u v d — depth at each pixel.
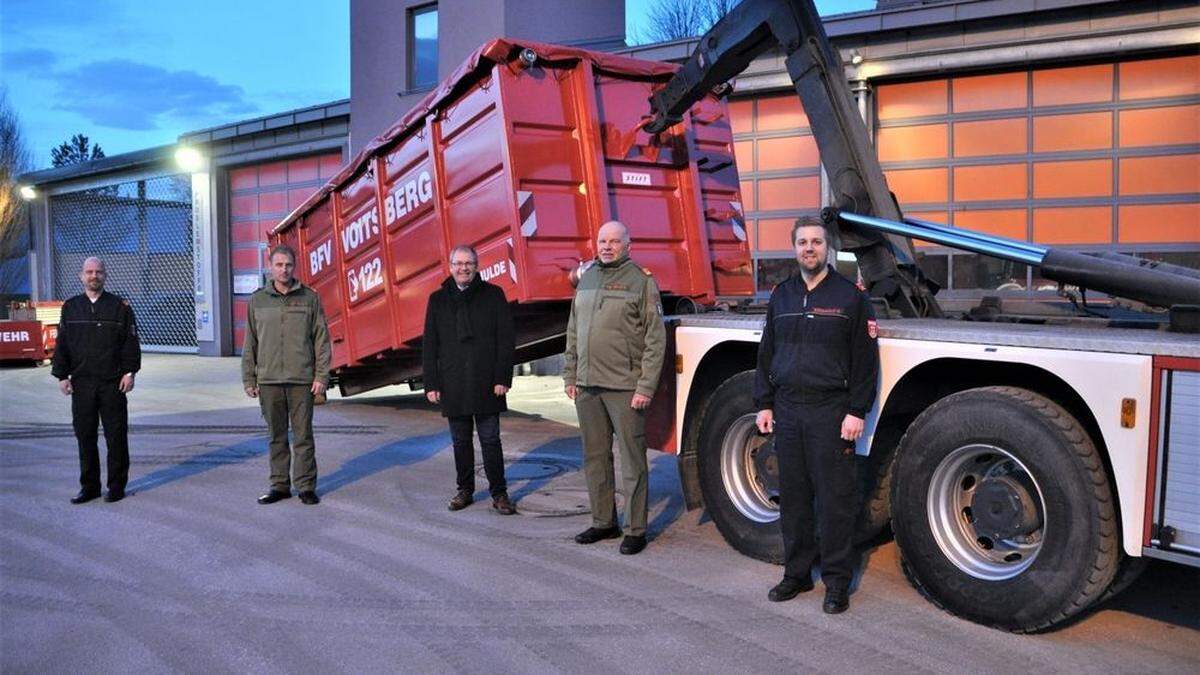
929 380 4.55
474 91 6.97
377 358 9.59
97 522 6.02
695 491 5.63
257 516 6.16
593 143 6.81
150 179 22.61
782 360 4.34
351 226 9.30
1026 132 11.04
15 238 32.31
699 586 4.68
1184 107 10.25
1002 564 4.08
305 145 18.98
